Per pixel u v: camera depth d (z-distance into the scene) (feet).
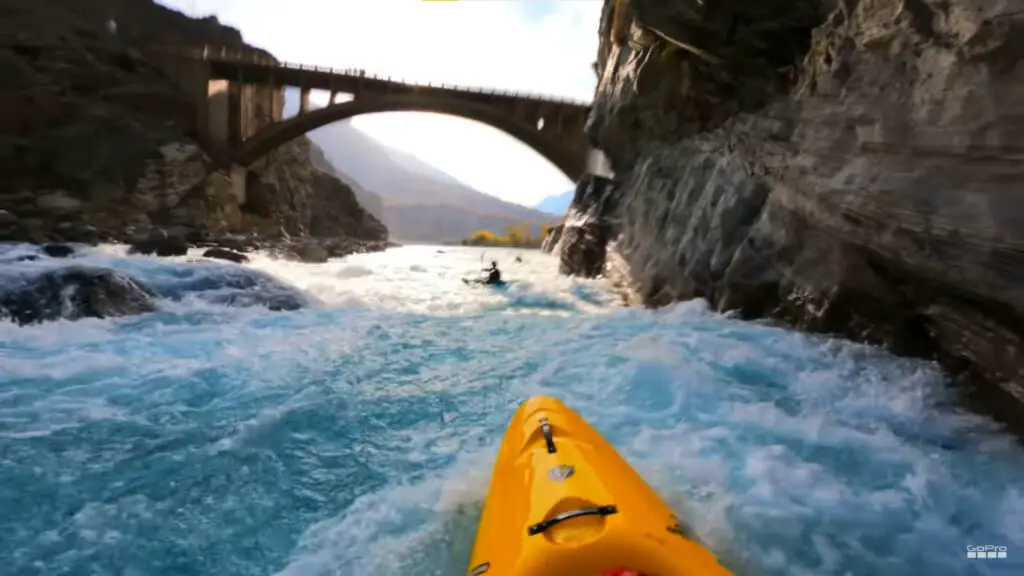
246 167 136.26
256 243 88.22
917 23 23.09
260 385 26.11
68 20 110.22
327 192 213.05
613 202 72.02
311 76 135.33
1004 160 18.22
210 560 14.11
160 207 100.73
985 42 18.42
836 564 13.67
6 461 18.45
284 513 16.16
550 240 125.08
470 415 23.18
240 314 41.29
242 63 128.98
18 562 13.80
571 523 10.78
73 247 60.34
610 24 85.30
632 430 20.75
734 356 29.35
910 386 24.50
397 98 137.28
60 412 22.38
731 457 18.63
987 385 22.71
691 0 41.88
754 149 41.52
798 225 34.19
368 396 25.17
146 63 117.60
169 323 37.22
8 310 34.55
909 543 14.49
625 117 70.33
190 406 23.45
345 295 52.70
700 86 54.49
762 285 37.40
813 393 24.71
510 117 140.97
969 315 22.63
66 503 16.38
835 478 17.48
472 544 14.48
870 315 29.40
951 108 20.36
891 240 24.18
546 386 26.17
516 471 14.03
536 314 45.57
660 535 10.21
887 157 24.36
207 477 18.01
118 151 97.30
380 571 13.52
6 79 88.22
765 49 43.34
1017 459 18.99
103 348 30.81
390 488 17.42
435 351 32.68
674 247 48.93
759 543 14.30
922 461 18.71
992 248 18.62
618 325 39.27
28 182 88.43
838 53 31.30
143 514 15.99
